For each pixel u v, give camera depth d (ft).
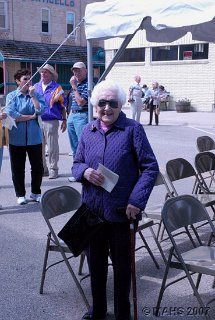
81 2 119.55
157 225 20.39
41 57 107.86
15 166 23.35
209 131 58.49
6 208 23.30
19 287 14.75
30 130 22.75
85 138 11.68
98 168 11.16
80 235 11.54
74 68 26.81
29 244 18.48
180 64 88.33
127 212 11.01
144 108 83.10
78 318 12.87
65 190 13.96
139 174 11.44
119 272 11.49
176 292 14.34
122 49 21.98
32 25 110.83
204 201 18.47
